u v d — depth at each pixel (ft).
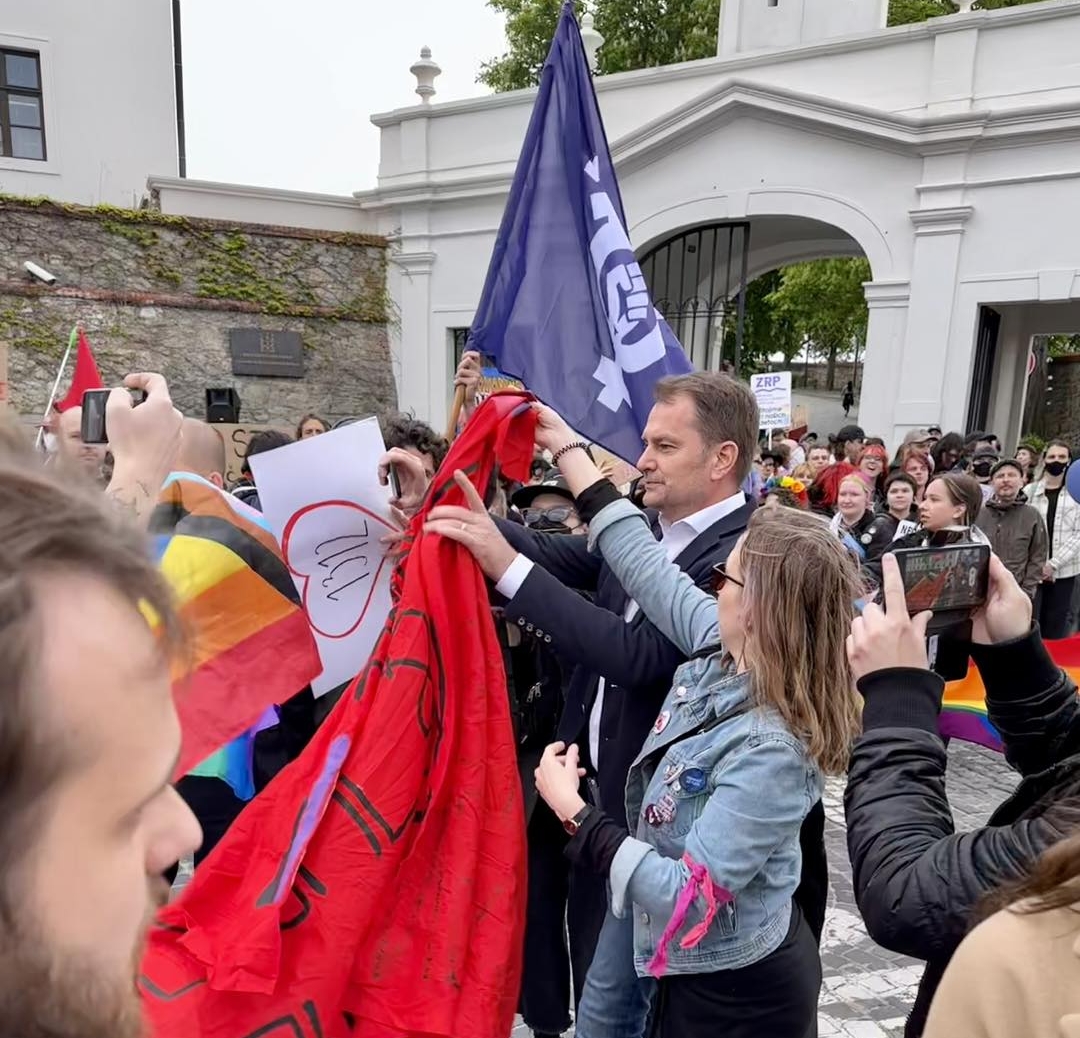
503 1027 4.51
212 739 5.24
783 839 4.51
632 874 4.57
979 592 4.10
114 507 1.56
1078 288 28.78
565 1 8.64
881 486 23.39
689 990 4.80
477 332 8.33
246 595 5.52
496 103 38.65
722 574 5.04
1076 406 55.72
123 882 1.46
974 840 3.17
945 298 30.89
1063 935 2.25
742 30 37.93
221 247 39.14
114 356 36.73
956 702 8.77
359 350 42.24
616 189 8.73
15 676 1.22
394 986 4.25
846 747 4.55
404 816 4.39
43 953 1.32
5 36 45.88
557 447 5.97
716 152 35.12
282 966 3.92
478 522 5.20
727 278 37.29
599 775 6.18
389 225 42.09
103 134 48.78
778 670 4.55
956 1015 2.38
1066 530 19.81
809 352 126.52
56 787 1.29
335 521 6.31
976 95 29.99
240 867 4.18
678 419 6.37
